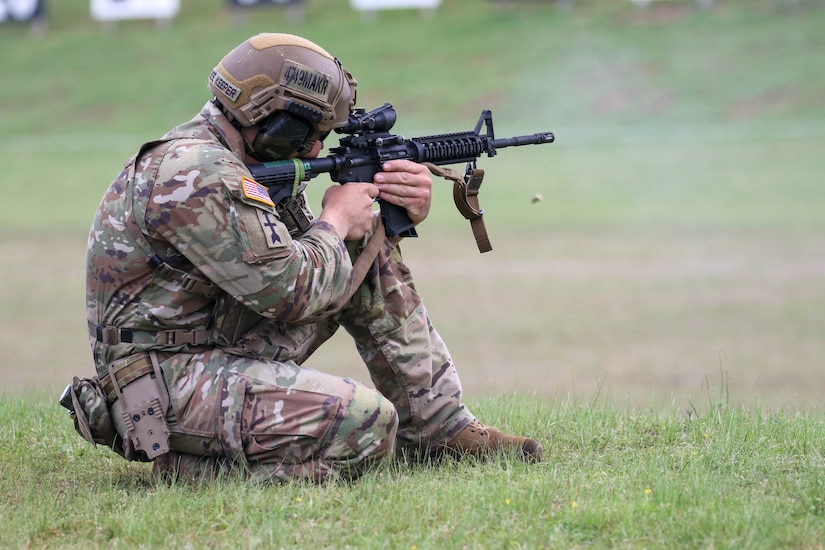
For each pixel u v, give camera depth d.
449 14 162.12
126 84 145.12
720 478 12.88
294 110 12.96
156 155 12.82
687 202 83.62
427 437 14.41
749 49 136.38
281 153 13.42
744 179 90.25
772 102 119.25
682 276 60.03
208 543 11.14
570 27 150.50
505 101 127.56
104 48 161.50
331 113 13.24
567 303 54.47
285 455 12.95
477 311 53.12
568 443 15.23
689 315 50.88
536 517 11.55
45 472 14.30
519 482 12.75
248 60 12.97
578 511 11.55
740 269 61.19
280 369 13.13
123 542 11.09
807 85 122.81
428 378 14.27
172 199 12.51
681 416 16.95
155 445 12.84
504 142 15.12
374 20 163.00
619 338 46.75
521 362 42.75
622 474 13.26
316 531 11.37
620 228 75.12
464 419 14.52
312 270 12.89
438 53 145.25
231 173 12.63
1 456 14.91
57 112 135.75
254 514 11.78
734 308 52.16
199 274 12.81
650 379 39.06
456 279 61.19
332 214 13.56
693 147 104.00
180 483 13.20
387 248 14.26
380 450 13.21
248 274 12.54
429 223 79.50
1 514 11.98
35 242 73.06
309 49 13.14
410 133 117.50
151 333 13.00
